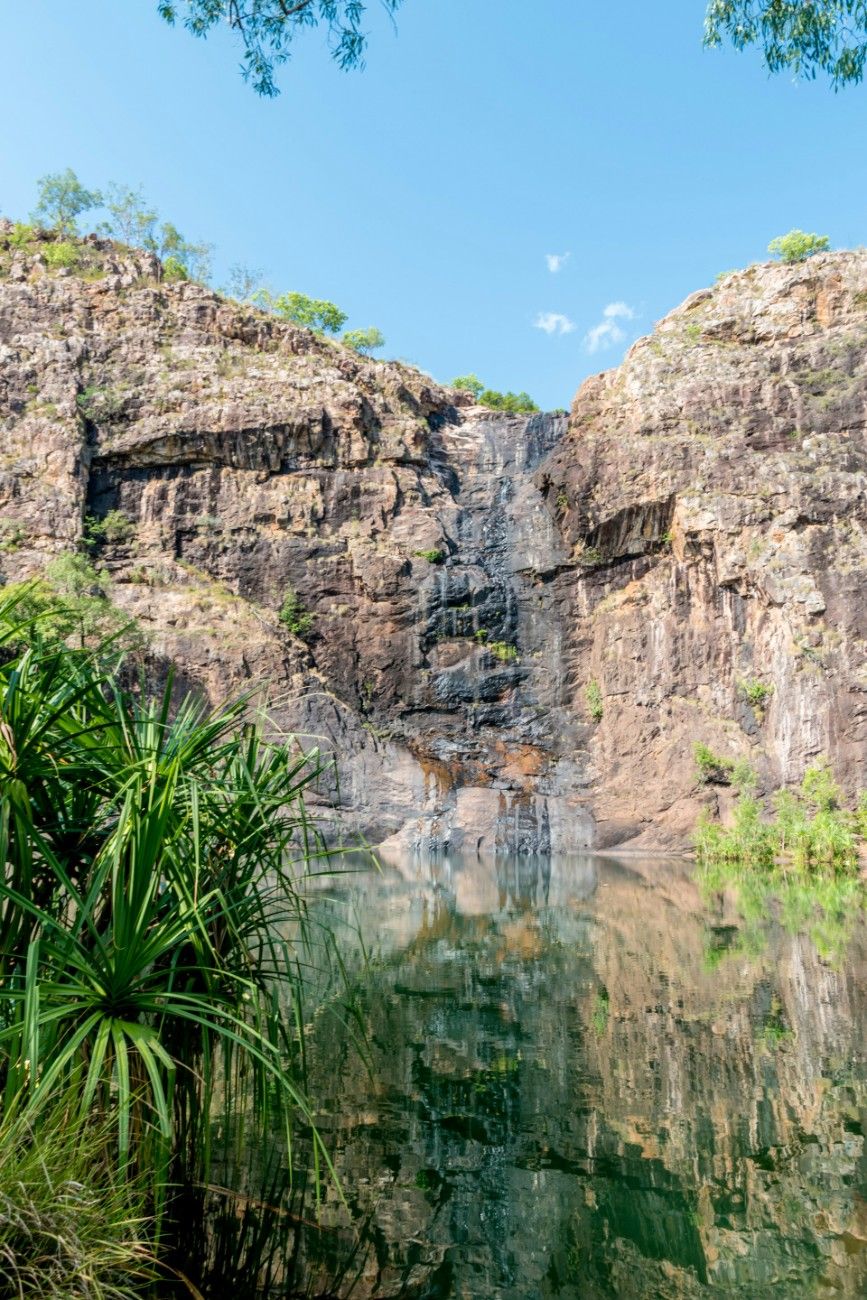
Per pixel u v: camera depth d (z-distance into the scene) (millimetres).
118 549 47344
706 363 52156
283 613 47969
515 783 45875
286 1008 11445
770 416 48938
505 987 12930
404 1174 6434
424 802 44594
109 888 4883
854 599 41406
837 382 49188
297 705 44094
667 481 47688
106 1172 4289
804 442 47062
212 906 5105
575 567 50094
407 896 25891
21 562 43656
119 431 49375
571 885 28953
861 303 51844
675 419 50219
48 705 4660
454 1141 7070
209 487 49875
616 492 48625
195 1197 5332
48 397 48938
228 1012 4879
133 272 57250
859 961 14594
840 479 44250
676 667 45875
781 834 37250
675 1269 5191
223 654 43625
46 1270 3514
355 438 52844
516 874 33062
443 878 31625
